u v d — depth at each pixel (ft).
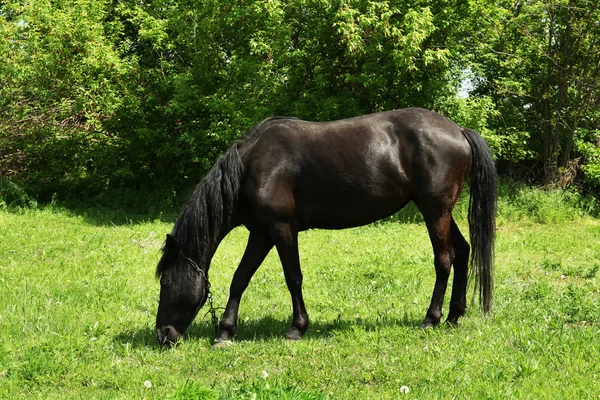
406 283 28.63
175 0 58.23
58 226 47.19
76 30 52.42
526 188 56.70
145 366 17.63
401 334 19.48
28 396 15.39
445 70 52.75
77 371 16.96
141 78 58.13
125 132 58.75
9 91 53.01
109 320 22.57
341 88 55.83
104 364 17.69
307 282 29.35
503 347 17.74
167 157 58.90
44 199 59.72
